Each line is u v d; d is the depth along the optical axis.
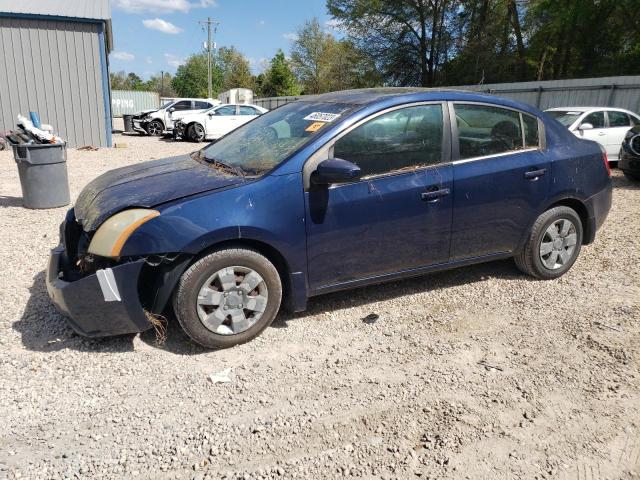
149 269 3.46
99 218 3.36
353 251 3.82
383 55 39.78
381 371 3.33
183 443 2.63
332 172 3.44
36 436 2.66
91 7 16.39
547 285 4.72
